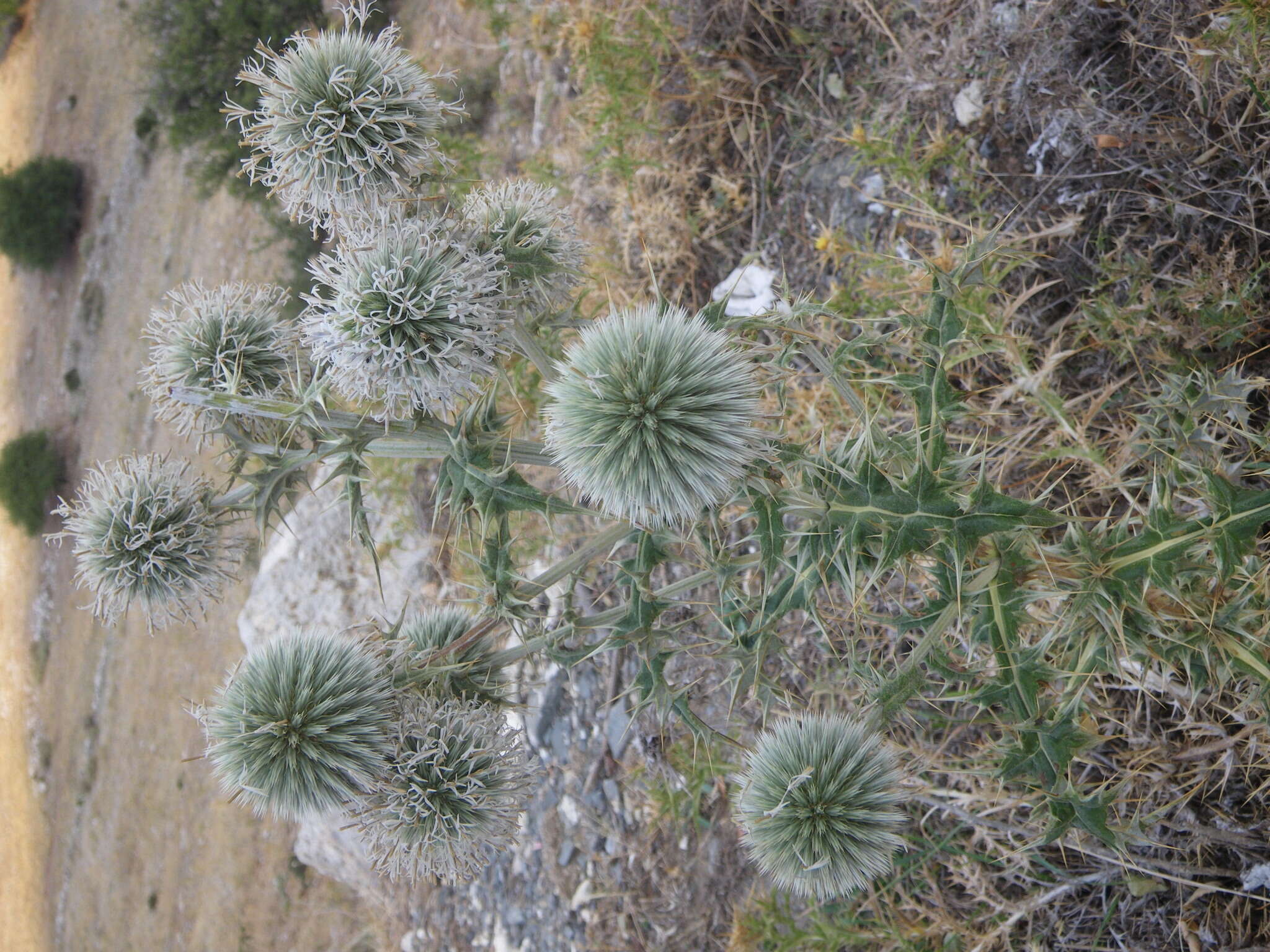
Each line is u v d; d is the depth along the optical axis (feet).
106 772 4.62
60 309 6.22
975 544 0.77
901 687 0.84
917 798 1.24
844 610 1.28
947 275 0.89
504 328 0.88
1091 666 0.81
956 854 1.25
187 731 3.92
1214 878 1.07
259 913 3.01
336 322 0.82
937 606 0.86
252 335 0.94
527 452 0.91
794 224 1.62
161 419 0.93
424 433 0.87
